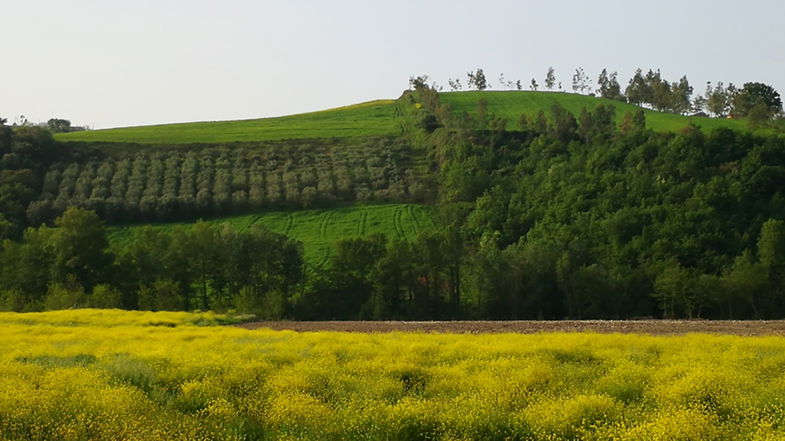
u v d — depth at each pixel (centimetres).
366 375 1739
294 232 10500
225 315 5666
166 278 7675
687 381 1459
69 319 4791
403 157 13725
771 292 6731
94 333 3475
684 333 3462
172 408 1428
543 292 7356
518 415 1274
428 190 12200
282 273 8062
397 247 7681
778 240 6775
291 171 12950
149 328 4084
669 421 1130
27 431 1214
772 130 10719
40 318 4838
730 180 8344
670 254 7362
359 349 2348
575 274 7106
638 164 9331
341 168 13062
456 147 12488
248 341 2827
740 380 1515
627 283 7075
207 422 1284
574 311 7281
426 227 10631
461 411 1284
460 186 11231
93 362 2134
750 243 7450
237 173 12650
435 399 1433
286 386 1548
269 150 13988
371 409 1278
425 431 1229
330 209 11544
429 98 17325
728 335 2931
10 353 2386
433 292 7719
